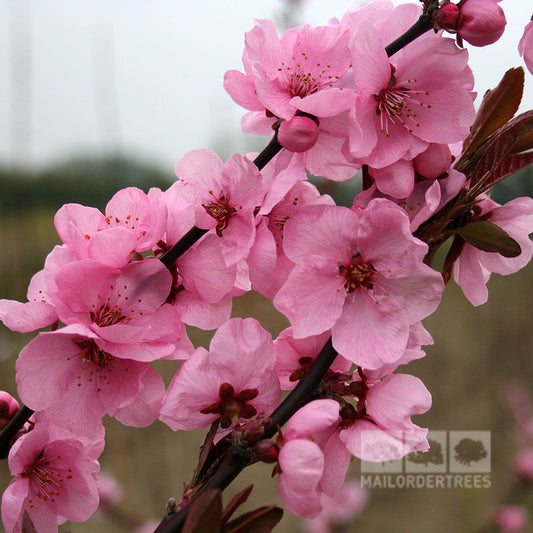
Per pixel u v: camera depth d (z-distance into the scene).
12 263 1.14
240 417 0.36
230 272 0.38
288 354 0.38
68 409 0.38
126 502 0.96
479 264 0.40
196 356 0.36
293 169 0.38
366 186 0.38
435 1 0.37
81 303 0.38
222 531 0.34
